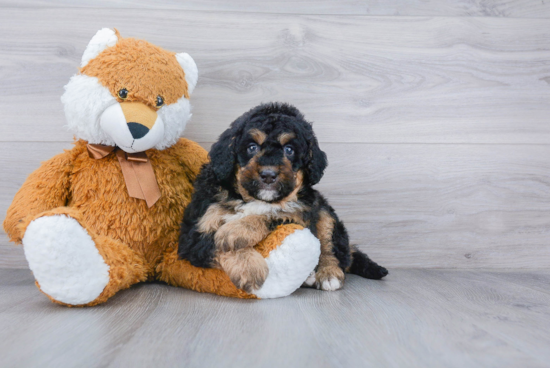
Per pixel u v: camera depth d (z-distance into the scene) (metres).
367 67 2.43
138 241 1.83
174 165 1.97
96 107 1.71
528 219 2.50
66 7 2.29
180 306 1.60
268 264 1.64
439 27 2.45
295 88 2.41
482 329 1.43
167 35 2.34
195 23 2.35
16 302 1.63
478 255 2.49
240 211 1.75
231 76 2.38
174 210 1.92
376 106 2.44
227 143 1.78
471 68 2.47
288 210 1.78
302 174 1.83
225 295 1.75
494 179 2.49
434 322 1.48
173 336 1.29
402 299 1.78
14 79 2.27
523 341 1.33
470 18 2.46
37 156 2.29
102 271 1.55
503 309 1.67
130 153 1.85
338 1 2.41
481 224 2.49
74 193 1.82
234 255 1.62
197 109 2.36
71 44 2.30
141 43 1.85
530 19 2.49
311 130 1.88
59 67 2.29
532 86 2.48
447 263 2.48
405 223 2.46
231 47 2.37
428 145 2.46
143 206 1.83
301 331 1.36
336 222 2.05
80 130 1.77
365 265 2.19
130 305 1.60
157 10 2.33
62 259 1.43
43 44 2.28
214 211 1.73
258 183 1.67
